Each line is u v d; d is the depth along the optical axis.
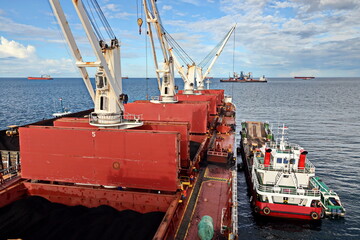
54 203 20.34
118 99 22.12
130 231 15.76
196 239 14.59
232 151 31.33
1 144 27.33
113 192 19.22
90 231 15.98
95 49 18.58
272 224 24.64
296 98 147.50
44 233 15.98
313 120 77.12
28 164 20.52
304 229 23.86
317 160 41.84
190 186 21.12
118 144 18.81
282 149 25.66
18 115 74.88
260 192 24.25
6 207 19.14
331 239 22.61
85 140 19.30
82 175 19.81
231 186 20.83
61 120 24.48
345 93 183.50
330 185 32.81
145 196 18.69
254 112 94.44
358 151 46.44
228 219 16.41
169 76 37.62
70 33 18.36
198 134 33.97
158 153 18.22
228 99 78.81
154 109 33.78
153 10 32.69
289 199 24.78
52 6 16.52
